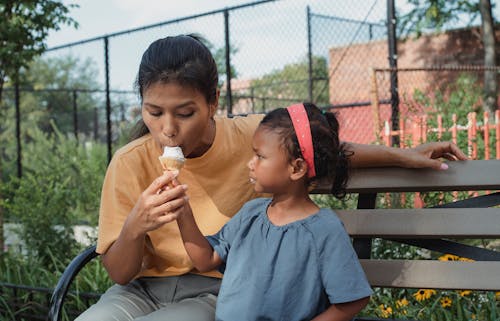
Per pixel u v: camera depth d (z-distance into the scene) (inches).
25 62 248.7
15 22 230.1
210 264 71.2
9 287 141.9
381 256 141.1
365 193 82.0
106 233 71.8
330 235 62.7
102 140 832.9
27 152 452.8
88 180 286.8
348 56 666.2
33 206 202.2
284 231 64.7
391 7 283.1
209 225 77.5
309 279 62.5
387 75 664.4
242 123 81.0
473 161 75.4
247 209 70.4
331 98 661.9
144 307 75.9
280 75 635.5
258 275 63.9
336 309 61.8
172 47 65.8
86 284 149.3
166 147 66.7
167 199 64.4
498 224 72.9
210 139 76.4
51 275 159.6
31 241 195.9
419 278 74.3
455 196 167.3
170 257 77.2
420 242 79.1
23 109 976.3
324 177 66.6
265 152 64.7
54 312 72.3
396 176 77.7
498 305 113.0
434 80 673.0
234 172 78.5
